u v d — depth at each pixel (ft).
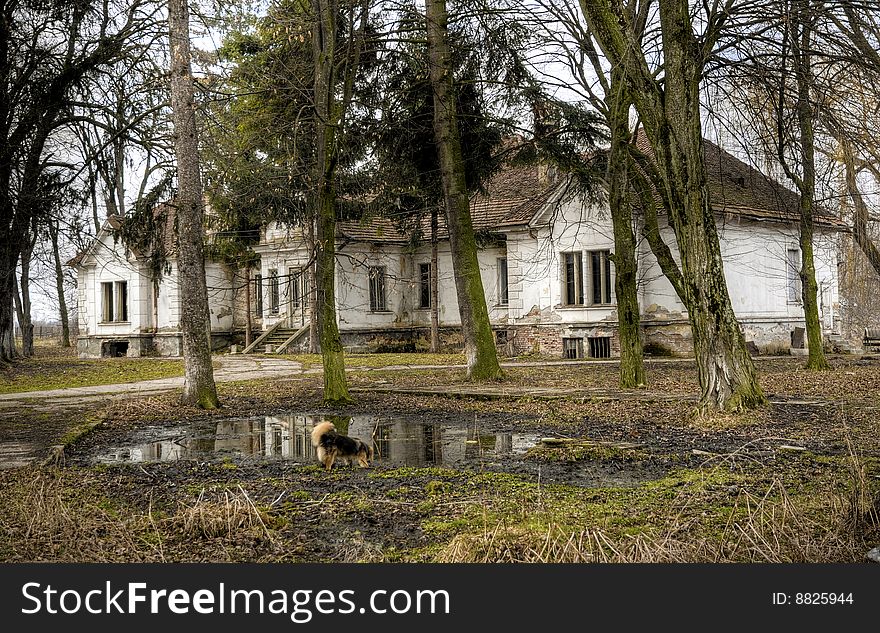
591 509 23.26
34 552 19.76
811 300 73.15
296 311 124.88
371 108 64.23
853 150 57.62
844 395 50.67
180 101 54.19
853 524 19.97
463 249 68.90
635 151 62.18
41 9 54.75
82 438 41.47
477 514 23.00
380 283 127.03
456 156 68.23
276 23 62.28
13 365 97.19
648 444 35.78
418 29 62.44
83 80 58.34
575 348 106.73
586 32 60.23
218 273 134.62
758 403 42.65
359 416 49.83
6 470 31.14
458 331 125.49
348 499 25.79
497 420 46.26
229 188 69.67
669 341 98.07
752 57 48.32
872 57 46.62
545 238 103.76
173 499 26.20
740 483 26.37
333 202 56.65
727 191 95.66
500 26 62.85
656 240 62.69
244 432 43.98
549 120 67.92
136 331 134.10
